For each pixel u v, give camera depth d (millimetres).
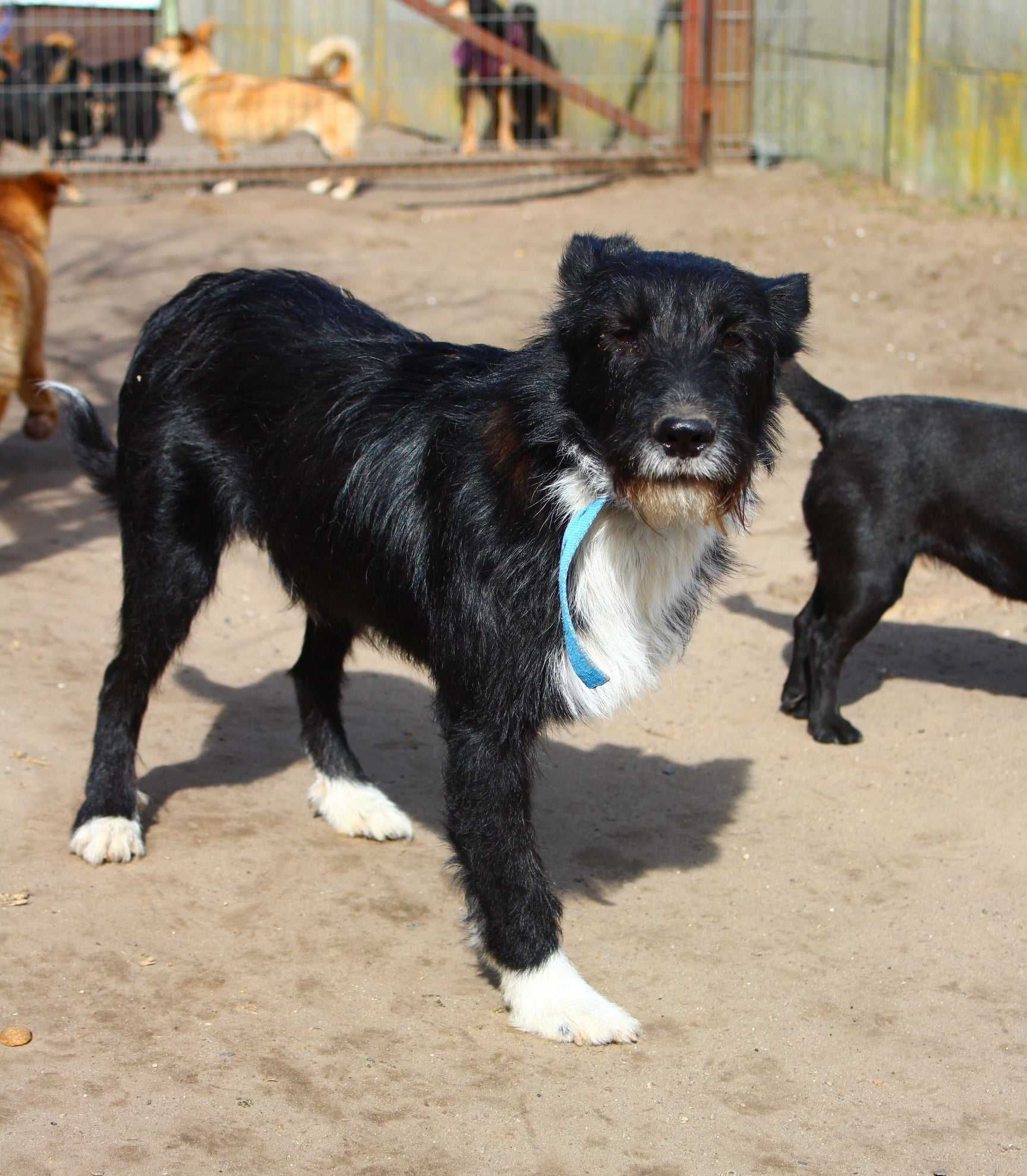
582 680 3582
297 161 14594
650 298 3326
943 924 4184
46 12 19172
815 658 5352
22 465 7789
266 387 4117
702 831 4734
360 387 3951
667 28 14188
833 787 5039
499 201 12961
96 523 7090
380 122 17734
